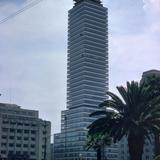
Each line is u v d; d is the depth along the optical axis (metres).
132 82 46.06
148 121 44.81
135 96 45.44
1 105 194.38
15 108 195.25
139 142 44.81
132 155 44.91
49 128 193.25
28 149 185.38
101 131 46.16
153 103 44.97
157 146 55.50
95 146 75.44
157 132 44.75
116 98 46.41
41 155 187.88
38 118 194.50
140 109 45.09
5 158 178.62
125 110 45.75
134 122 43.62
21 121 187.62
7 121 183.88
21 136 185.50
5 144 181.12
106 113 46.59
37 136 189.00
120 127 44.56
